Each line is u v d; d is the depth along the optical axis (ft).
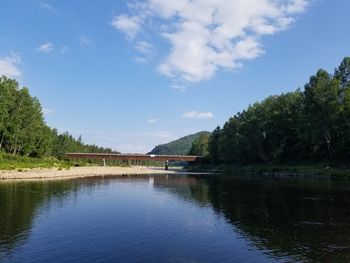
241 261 62.54
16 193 149.18
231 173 412.77
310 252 67.46
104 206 120.06
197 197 147.74
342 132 298.97
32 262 60.90
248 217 101.35
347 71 318.04
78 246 70.74
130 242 73.97
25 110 378.73
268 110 415.85
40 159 387.96
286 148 396.98
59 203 124.26
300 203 127.44
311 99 319.27
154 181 255.91
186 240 75.97
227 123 528.22
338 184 203.10
